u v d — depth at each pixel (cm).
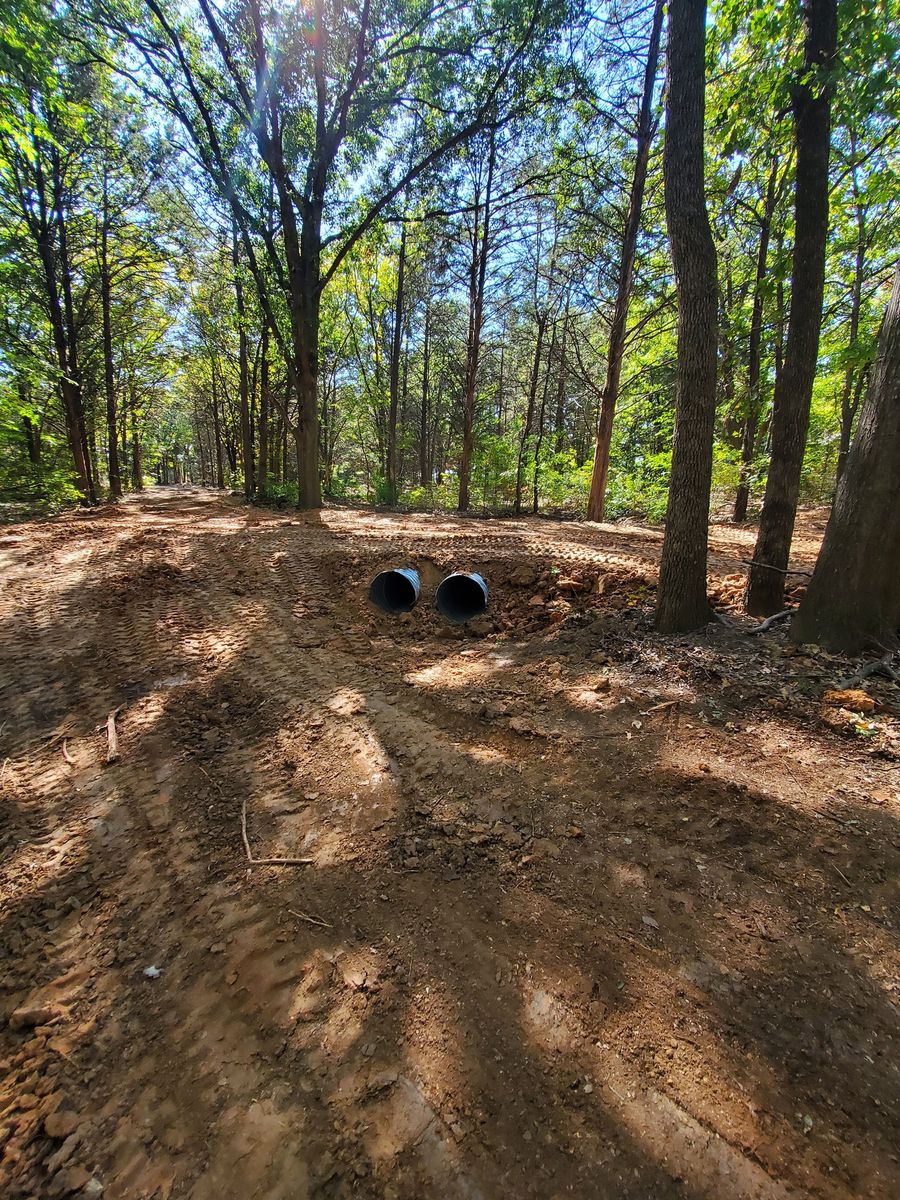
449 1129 169
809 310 493
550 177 1327
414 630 640
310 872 274
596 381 2217
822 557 445
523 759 352
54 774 364
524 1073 183
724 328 1098
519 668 496
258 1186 159
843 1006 197
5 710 436
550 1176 157
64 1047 203
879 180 792
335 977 219
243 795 336
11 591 637
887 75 407
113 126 1530
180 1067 193
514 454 1775
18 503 1429
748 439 1248
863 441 421
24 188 1481
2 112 1045
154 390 2784
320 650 552
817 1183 152
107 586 662
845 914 230
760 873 253
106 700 451
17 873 285
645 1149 162
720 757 331
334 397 3238
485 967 219
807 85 462
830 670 408
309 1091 182
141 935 247
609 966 216
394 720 406
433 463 3662
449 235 1623
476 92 1257
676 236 469
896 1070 177
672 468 504
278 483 2183
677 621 510
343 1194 156
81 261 1791
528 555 766
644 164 1093
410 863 273
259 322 1938
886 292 1270
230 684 471
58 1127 179
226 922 249
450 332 2539
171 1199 159
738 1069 180
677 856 266
